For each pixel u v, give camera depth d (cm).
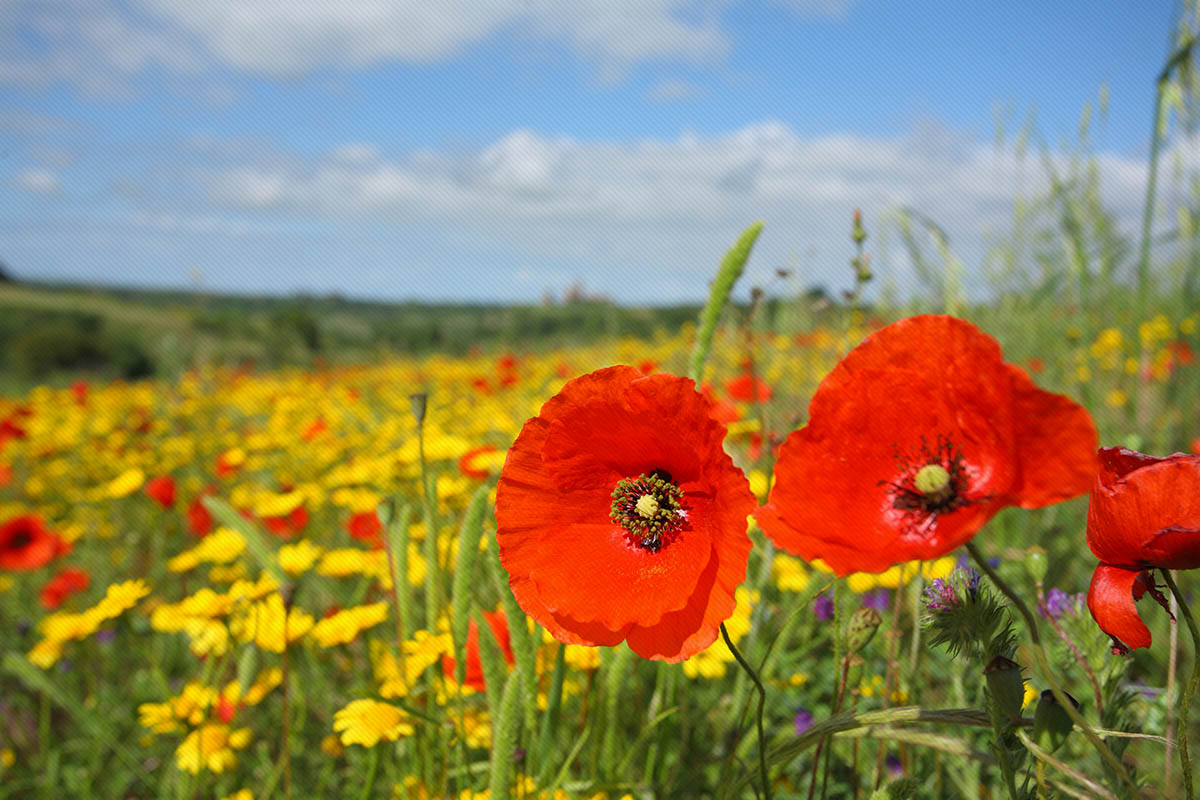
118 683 77
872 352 22
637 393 24
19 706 74
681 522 25
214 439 145
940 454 22
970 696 38
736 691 45
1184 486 21
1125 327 98
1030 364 94
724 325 79
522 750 32
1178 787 39
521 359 203
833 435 22
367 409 159
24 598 100
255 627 43
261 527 82
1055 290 88
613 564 26
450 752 40
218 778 49
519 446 26
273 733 60
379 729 38
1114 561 23
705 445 24
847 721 25
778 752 26
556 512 26
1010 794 22
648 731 37
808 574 54
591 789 36
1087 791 24
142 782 62
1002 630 25
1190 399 87
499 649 34
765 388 68
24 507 123
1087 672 28
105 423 150
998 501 19
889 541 22
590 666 39
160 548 103
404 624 38
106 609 50
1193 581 59
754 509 23
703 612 24
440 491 59
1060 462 19
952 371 21
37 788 62
